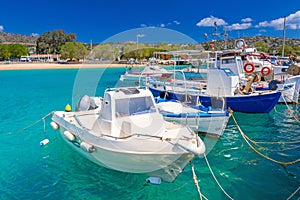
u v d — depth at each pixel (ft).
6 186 19.01
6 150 25.99
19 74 141.28
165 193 17.97
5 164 22.67
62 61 231.71
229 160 23.47
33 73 147.95
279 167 21.95
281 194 17.74
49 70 170.60
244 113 38.42
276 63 64.95
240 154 24.88
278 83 43.27
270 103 37.40
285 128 33.81
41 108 48.29
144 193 17.94
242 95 37.14
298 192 17.87
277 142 28.40
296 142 28.30
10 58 298.35
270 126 34.65
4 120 38.58
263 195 17.69
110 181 19.44
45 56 305.73
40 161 23.20
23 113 43.78
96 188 18.53
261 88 44.88
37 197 17.57
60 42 323.57
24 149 26.18
